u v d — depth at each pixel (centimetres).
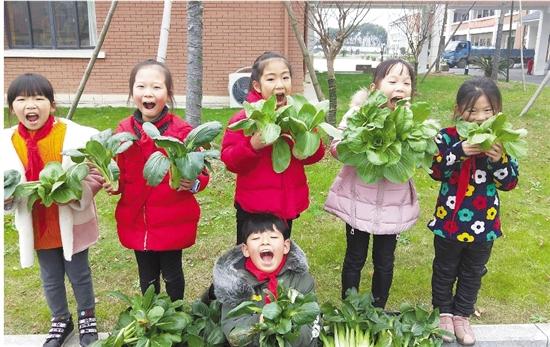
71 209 254
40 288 344
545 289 341
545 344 286
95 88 973
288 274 254
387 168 244
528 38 3669
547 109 937
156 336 239
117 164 250
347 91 1205
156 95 248
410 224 277
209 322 262
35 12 953
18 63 962
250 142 244
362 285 347
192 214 269
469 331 282
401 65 268
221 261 254
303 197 280
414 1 1094
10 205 243
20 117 246
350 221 278
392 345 257
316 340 251
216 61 958
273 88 256
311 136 229
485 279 351
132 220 262
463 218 267
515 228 436
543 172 585
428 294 334
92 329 276
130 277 358
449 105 1014
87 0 941
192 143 229
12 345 276
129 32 947
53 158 254
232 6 930
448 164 261
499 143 244
